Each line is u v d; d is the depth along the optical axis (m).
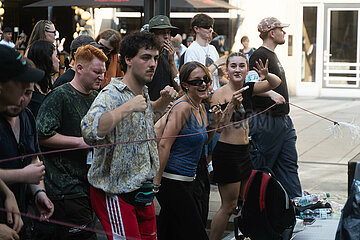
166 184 4.01
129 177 3.38
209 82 4.10
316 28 17.34
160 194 4.04
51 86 4.67
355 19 17.12
